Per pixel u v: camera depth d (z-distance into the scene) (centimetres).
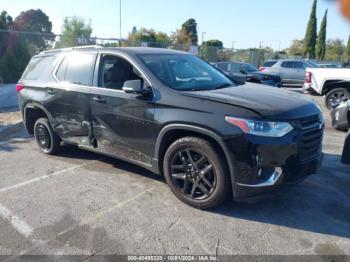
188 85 399
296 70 1723
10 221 346
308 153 344
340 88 964
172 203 381
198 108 344
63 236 318
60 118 509
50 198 398
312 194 402
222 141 327
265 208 369
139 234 320
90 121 460
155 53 449
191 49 2125
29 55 1202
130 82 379
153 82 388
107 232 324
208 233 321
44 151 566
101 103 436
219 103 337
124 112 408
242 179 327
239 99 345
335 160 523
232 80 471
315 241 307
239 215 354
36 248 300
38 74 551
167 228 330
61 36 1303
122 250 296
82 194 408
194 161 359
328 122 796
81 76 472
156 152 387
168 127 364
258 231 324
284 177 324
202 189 358
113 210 367
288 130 320
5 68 1129
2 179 457
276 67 1780
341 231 323
